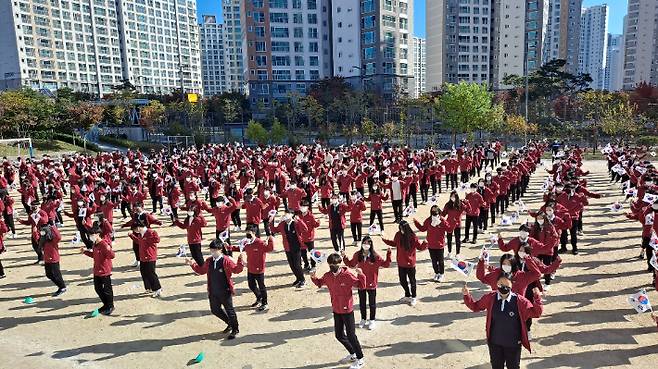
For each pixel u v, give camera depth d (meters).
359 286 7.95
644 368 7.52
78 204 15.63
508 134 58.16
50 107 58.62
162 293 11.59
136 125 75.50
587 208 19.95
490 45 106.88
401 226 10.16
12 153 49.75
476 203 14.55
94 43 127.62
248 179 22.88
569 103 72.81
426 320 9.58
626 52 133.00
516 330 6.48
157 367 8.16
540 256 10.45
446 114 52.97
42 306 11.00
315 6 89.00
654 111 64.00
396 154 29.64
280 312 10.27
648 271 11.83
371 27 84.19
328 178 19.33
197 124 74.69
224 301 8.99
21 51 109.19
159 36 147.88
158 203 23.73
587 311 9.67
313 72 90.31
